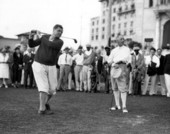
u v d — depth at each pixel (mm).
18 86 15531
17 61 15312
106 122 6098
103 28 80250
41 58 6820
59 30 6848
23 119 6160
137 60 12875
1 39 42438
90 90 13711
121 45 7926
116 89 8141
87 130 5262
